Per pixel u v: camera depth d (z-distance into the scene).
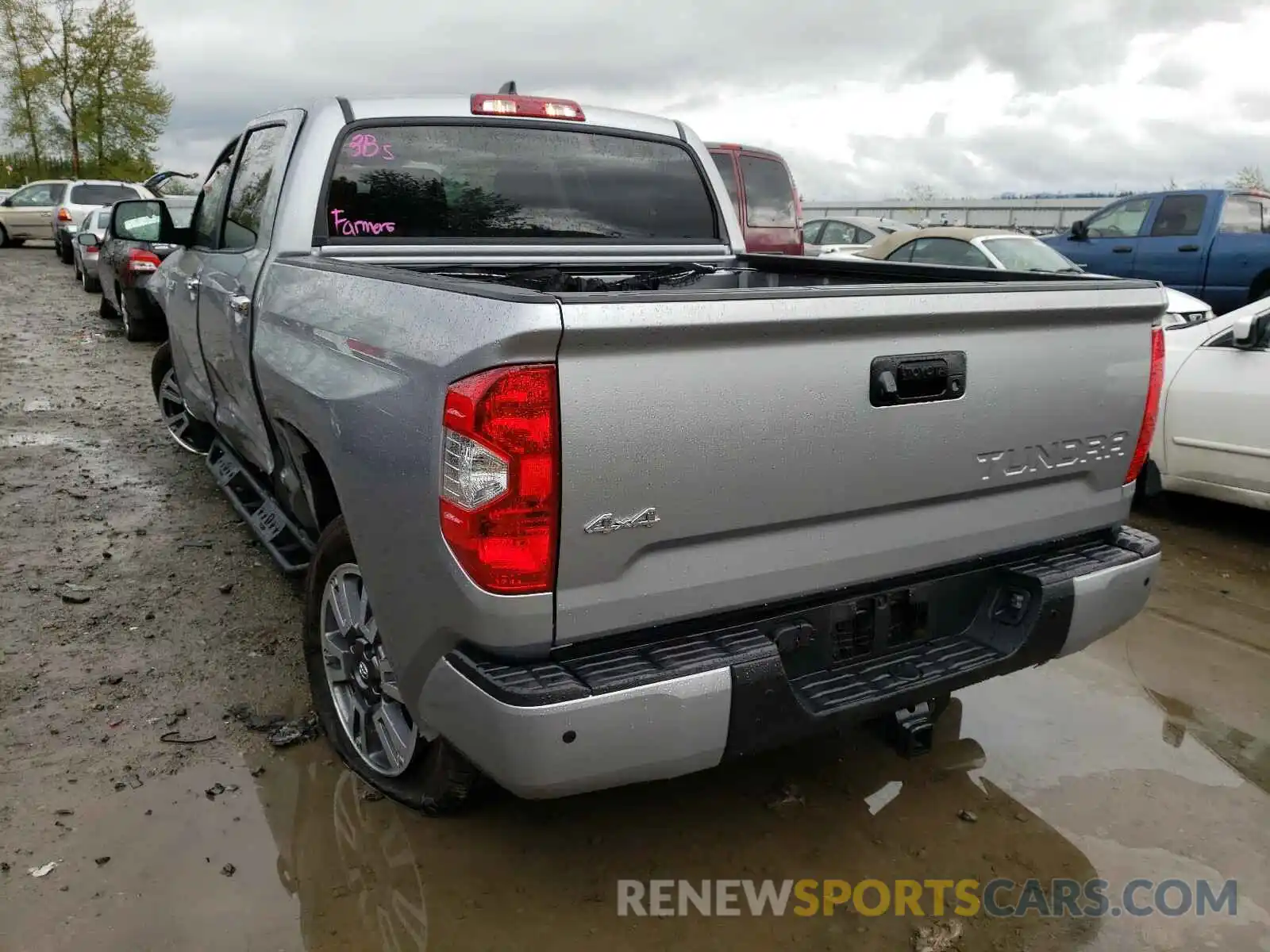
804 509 2.25
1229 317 5.30
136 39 42.12
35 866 2.57
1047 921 2.49
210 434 5.64
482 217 3.69
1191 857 2.73
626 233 3.99
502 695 2.00
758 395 2.12
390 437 2.21
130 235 4.84
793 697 2.24
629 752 2.06
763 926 2.46
